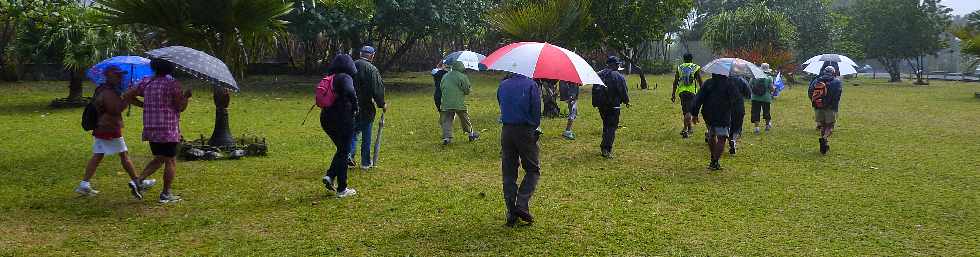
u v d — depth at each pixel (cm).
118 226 568
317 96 654
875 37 3675
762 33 3375
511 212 579
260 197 671
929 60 6034
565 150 988
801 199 699
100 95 641
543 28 1941
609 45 2372
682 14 2538
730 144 965
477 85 2519
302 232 560
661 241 550
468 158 910
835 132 1234
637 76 3497
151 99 629
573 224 593
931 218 629
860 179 803
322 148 978
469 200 671
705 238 560
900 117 1520
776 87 1966
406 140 1066
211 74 639
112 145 653
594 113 1479
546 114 1398
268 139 1059
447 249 521
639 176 804
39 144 967
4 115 1330
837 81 990
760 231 582
